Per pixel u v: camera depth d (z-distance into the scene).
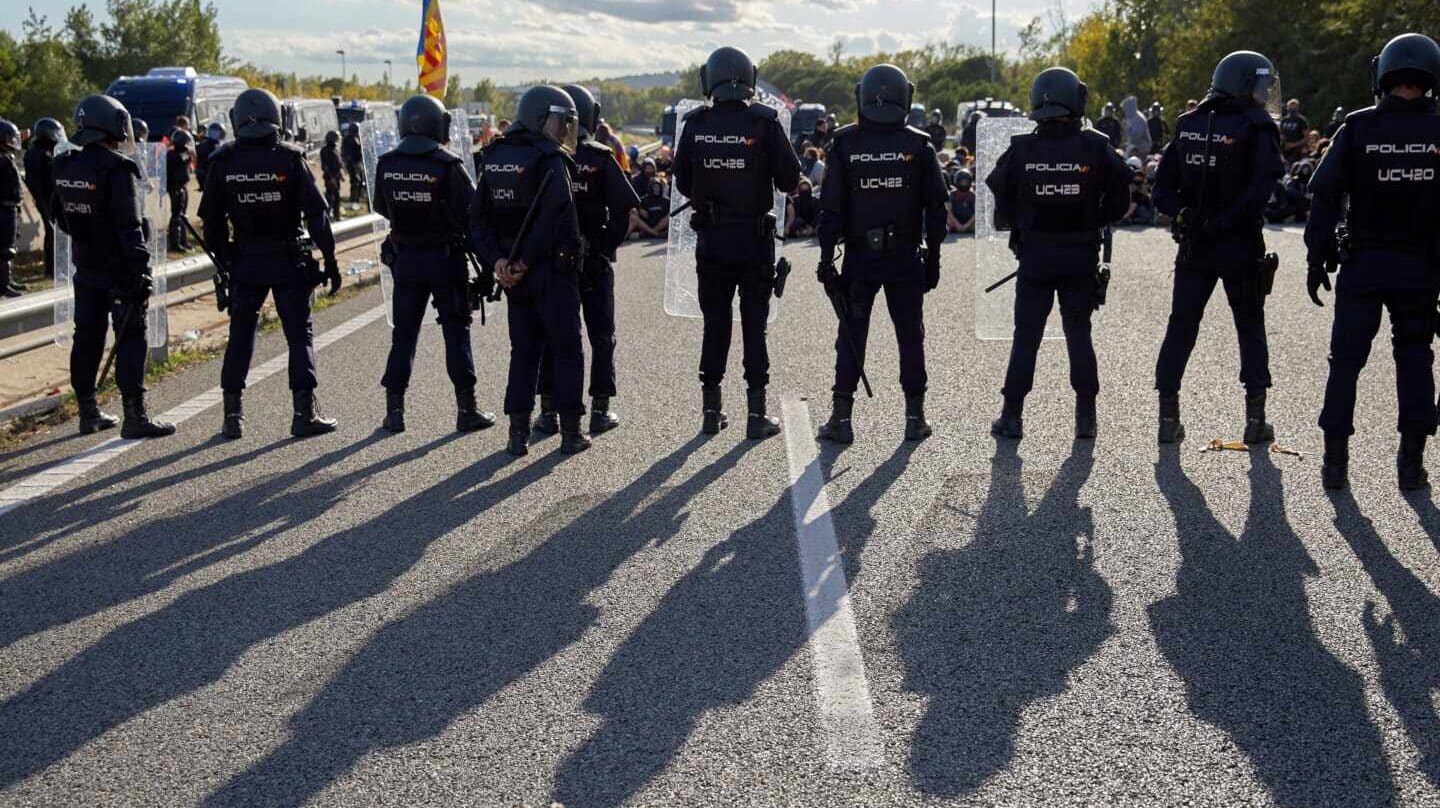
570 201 6.09
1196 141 5.83
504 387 8.02
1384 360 7.96
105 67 73.75
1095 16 62.62
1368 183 5.03
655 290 12.80
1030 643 3.86
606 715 3.45
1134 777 3.06
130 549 4.97
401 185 6.57
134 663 3.88
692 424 6.85
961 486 5.52
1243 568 4.45
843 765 3.15
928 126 31.06
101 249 6.74
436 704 3.54
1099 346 8.87
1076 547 4.71
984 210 8.24
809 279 13.34
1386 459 5.75
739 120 6.27
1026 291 6.25
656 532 5.01
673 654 3.84
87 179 6.57
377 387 8.06
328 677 3.74
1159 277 12.93
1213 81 5.88
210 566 4.75
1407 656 3.71
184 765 3.25
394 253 6.73
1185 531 4.86
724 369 6.60
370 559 4.78
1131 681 3.58
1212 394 7.18
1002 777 3.08
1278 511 5.06
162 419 7.25
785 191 6.41
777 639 3.93
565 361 6.22
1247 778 3.05
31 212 17.09
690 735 3.32
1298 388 7.26
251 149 6.56
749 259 6.37
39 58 61.12
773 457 6.11
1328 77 37.75
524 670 3.75
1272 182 5.66
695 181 6.38
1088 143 5.99
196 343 10.12
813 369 8.32
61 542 5.09
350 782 3.13
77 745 3.37
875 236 6.12
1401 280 5.07
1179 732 3.28
